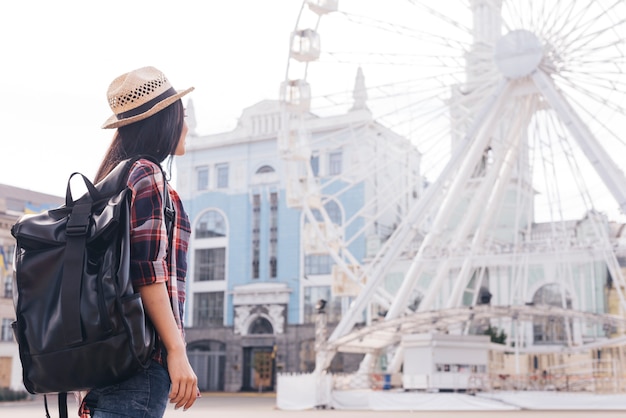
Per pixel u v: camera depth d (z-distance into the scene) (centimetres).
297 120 3161
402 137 3120
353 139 3266
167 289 234
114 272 215
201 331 5956
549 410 2656
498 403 2673
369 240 5441
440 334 2941
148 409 223
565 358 4594
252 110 6197
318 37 2850
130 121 250
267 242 5938
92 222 223
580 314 2772
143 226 223
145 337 216
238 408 3125
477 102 3042
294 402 2920
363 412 2641
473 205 2966
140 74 255
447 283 5075
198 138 6356
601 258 4625
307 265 5738
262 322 5828
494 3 2809
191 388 219
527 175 4825
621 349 4084
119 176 231
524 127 2852
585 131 2439
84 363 213
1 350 4512
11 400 4134
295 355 5619
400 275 5219
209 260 6134
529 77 2650
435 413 2541
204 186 6303
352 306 2834
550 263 4819
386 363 5022
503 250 2823
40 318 218
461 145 2752
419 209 2781
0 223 4631
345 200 5609
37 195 5016
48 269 221
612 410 2622
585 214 4734
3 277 4616
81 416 248
